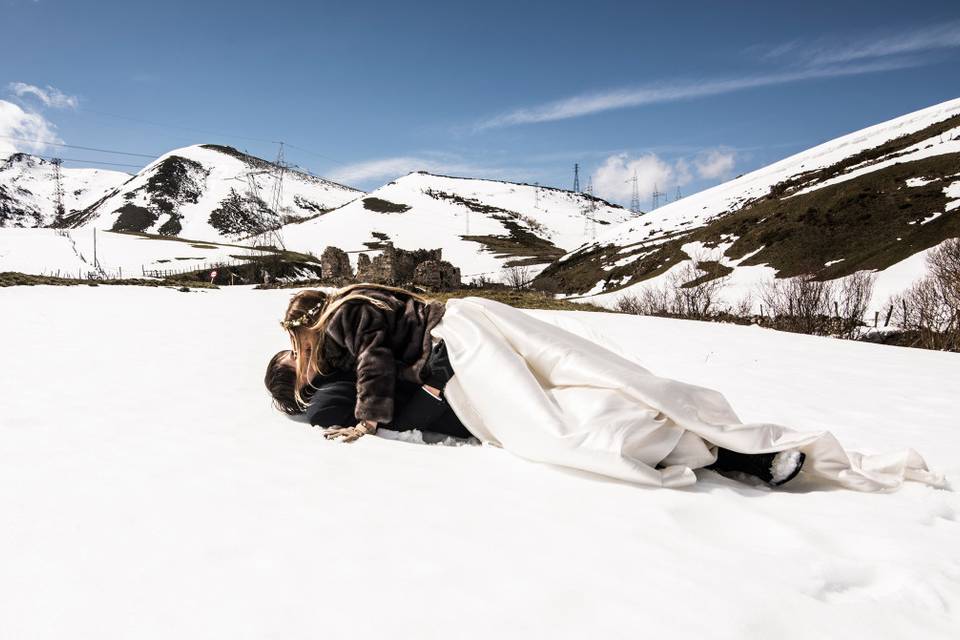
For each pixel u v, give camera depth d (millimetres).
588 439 2535
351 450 2906
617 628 1476
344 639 1415
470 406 3088
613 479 2535
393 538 1951
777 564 1836
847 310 19844
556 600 1595
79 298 13047
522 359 2963
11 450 2836
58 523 2027
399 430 3238
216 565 1757
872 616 1584
